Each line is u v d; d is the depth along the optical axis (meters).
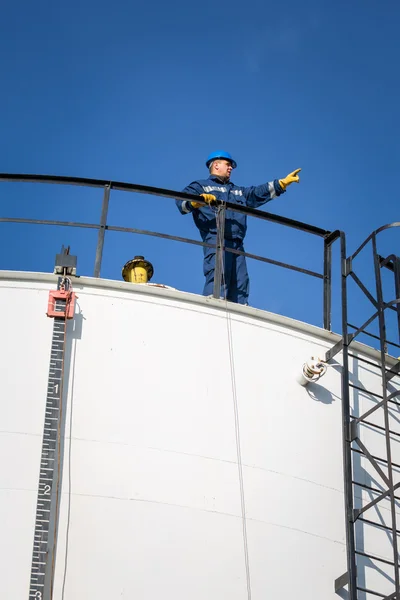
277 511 11.37
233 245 14.78
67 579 10.29
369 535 11.79
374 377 13.09
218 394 11.93
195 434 11.53
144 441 11.29
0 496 10.62
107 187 13.20
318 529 11.48
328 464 11.99
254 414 11.95
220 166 15.62
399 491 12.31
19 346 11.69
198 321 12.40
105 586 10.34
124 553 10.55
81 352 11.75
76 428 11.19
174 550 10.71
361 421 12.35
